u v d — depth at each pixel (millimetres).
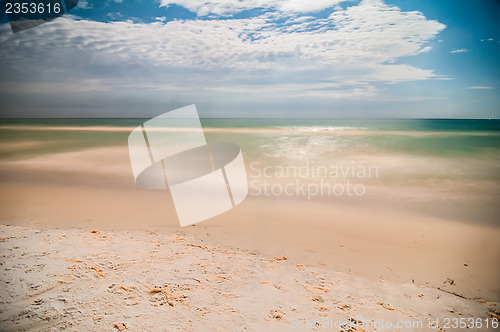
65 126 37406
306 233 4363
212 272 3031
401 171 9258
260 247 3814
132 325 2123
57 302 2355
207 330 2109
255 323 2215
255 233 4324
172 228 4441
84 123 48469
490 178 8250
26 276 2754
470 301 2639
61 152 12883
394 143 16250
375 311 2441
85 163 10242
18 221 4609
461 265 3391
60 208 5375
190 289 2662
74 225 4457
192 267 3117
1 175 8414
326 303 2539
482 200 6180
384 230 4516
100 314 2232
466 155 12305
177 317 2244
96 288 2592
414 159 11398
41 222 4570
